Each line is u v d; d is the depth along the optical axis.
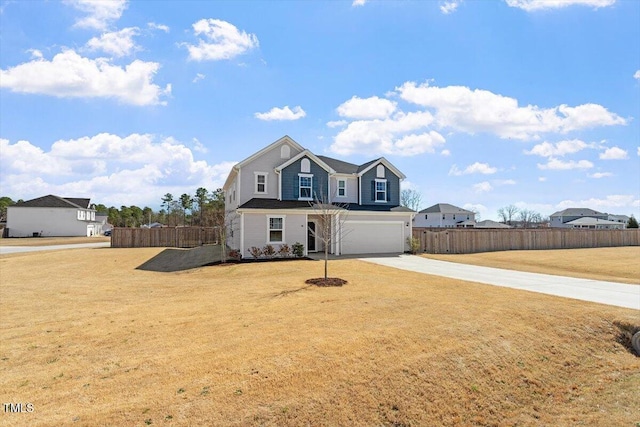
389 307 8.71
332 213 20.94
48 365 5.70
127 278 15.32
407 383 5.23
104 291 12.24
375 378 5.23
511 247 29.53
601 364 6.64
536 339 7.04
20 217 53.62
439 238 26.89
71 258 22.41
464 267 17.33
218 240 31.72
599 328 7.75
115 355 6.05
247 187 22.12
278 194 22.30
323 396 4.73
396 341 6.42
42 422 4.00
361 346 6.16
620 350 7.20
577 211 76.88
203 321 7.92
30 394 4.71
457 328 7.16
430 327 7.18
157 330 7.37
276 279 13.12
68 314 8.98
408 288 11.15
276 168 22.23
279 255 20.19
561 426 4.89
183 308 9.24
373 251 22.88
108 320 8.27
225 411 4.30
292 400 4.60
